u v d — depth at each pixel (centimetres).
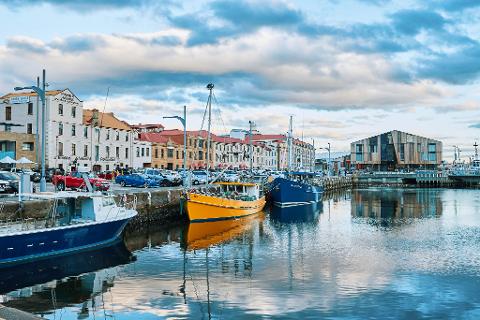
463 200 7081
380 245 3075
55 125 6456
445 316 1697
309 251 2864
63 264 2428
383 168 13150
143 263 2511
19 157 6156
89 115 7475
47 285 2055
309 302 1839
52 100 6400
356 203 6638
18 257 2314
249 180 6028
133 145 8056
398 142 12975
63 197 2667
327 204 6450
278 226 4056
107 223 2803
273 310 1748
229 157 11231
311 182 7681
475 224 4197
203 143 10175
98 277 2200
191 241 3234
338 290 2000
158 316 1695
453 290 2005
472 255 2725
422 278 2194
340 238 3381
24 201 2758
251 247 3006
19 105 6556
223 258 2652
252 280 2169
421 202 6756
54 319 1658
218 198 4184
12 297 1891
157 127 10662
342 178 10838
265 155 13200
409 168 12850
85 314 1709
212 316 1691
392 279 2177
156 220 3916
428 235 3522
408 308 1773
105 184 4234
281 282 2128
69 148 6694
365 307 1783
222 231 3722
